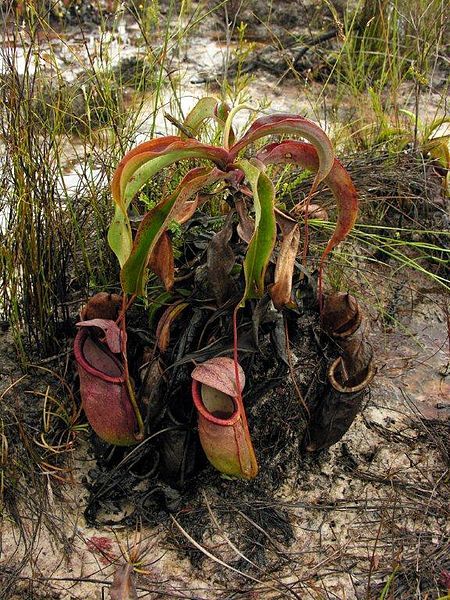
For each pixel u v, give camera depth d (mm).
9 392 856
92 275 901
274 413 816
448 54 1649
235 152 654
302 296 776
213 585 711
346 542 750
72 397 818
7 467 767
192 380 714
